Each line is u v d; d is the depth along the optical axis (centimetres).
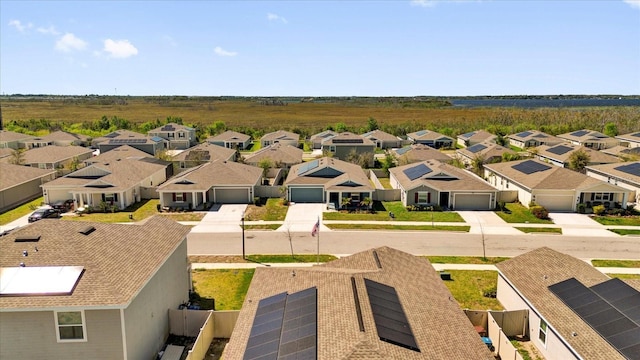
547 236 3638
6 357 1638
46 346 1641
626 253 3250
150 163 5569
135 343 1744
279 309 1700
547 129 10375
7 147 7838
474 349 1576
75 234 1917
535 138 8325
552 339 1842
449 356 1468
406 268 2108
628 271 2912
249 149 9038
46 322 1617
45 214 4041
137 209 4481
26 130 10875
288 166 6272
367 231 3756
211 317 2036
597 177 5312
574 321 1786
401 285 1891
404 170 5381
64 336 1639
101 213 4344
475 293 2575
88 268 1734
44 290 1612
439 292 1984
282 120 15762
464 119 14688
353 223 3975
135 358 1747
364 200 4475
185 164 6350
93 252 1828
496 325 1970
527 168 5012
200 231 3734
